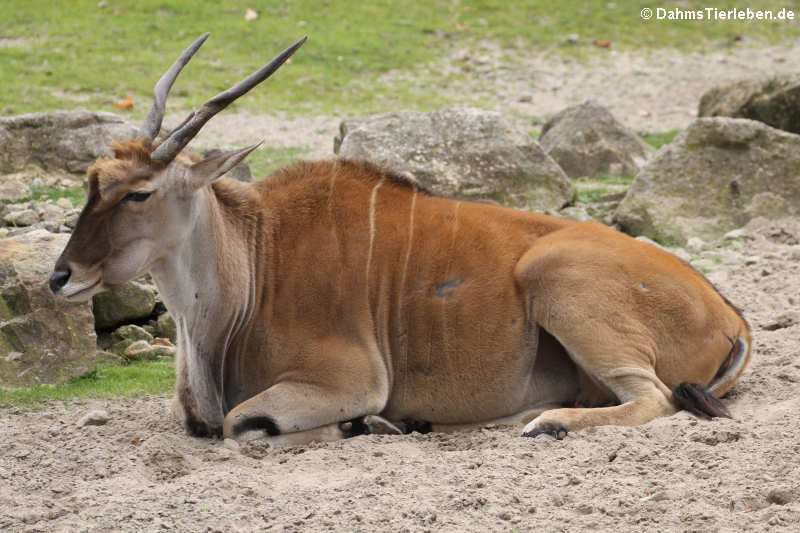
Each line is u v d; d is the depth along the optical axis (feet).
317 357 47.34
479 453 43.32
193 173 45.62
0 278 58.08
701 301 49.06
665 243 87.30
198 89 155.53
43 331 57.82
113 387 56.75
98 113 96.63
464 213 50.67
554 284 47.98
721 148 90.38
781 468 38.78
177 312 47.26
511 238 50.14
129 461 43.32
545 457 42.24
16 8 185.78
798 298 69.00
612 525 35.24
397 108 157.99
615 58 189.26
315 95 161.17
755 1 220.84
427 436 47.80
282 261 48.88
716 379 50.24
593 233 50.03
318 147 129.29
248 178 87.92
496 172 94.07
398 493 38.50
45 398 54.80
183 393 48.60
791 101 126.21
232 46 176.35
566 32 199.11
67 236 63.46
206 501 38.19
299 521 36.14
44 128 94.63
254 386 48.55
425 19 200.13
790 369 53.52
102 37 174.60
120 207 44.09
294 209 49.83
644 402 46.44
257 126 141.49
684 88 175.22
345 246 48.91
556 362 49.62
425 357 48.96
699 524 34.88
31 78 153.69
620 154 113.60
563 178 95.61
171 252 45.91
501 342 48.62
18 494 40.42
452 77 176.04
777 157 89.81
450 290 48.83
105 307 64.39
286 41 181.27
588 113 118.42
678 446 42.19
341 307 48.19
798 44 200.95
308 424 46.60
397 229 49.62
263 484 39.93
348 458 43.75
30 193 89.10
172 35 178.70
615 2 213.87
